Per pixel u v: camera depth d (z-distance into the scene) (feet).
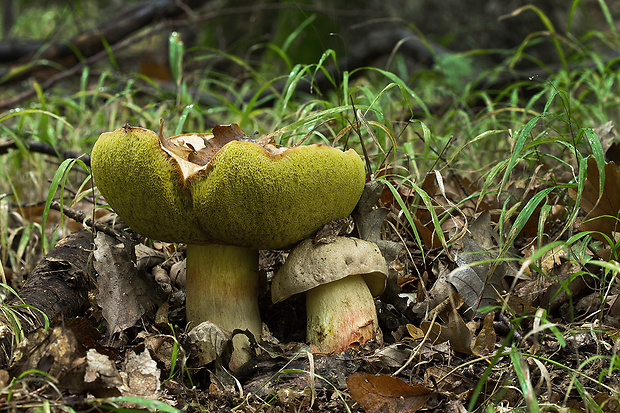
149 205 2.06
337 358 2.09
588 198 2.25
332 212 2.12
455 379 2.06
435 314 2.13
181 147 2.19
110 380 1.93
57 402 1.88
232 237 2.08
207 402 2.04
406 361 2.11
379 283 2.21
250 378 2.13
